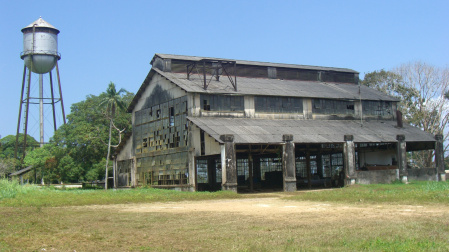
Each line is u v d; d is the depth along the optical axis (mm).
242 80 47469
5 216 18406
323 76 54594
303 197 26844
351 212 18344
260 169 48125
